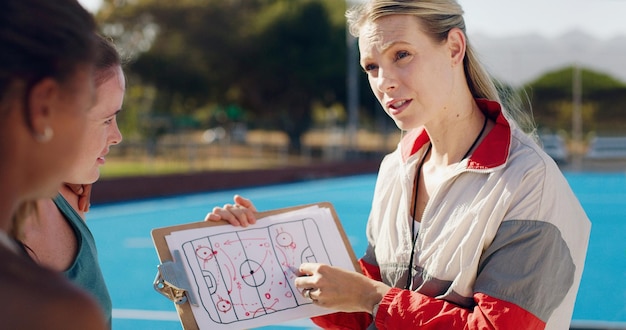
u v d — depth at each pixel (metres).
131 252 9.28
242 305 2.32
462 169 2.14
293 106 39.03
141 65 35.25
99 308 0.95
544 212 2.02
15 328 0.88
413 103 2.14
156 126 29.92
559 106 34.25
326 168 22.98
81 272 1.98
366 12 2.16
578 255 2.10
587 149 27.89
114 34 35.41
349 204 14.44
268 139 42.00
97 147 1.98
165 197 16.39
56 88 0.98
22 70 0.93
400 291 2.13
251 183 19.80
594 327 5.24
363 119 40.50
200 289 2.28
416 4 2.09
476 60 2.23
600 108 33.94
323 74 36.88
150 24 36.06
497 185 2.06
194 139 34.91
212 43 35.97
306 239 2.53
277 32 36.62
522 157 2.08
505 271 1.99
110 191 15.66
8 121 0.95
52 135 0.99
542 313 1.99
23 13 0.94
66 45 0.98
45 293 0.90
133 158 28.05
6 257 0.92
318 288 2.22
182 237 2.36
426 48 2.12
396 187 2.40
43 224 1.93
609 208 13.43
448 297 2.10
